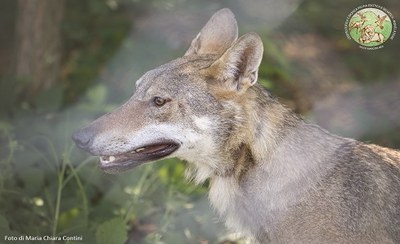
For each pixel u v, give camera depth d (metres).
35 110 13.22
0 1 19.19
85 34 18.33
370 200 9.23
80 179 11.98
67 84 16.52
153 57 17.12
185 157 9.65
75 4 19.23
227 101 9.45
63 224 11.38
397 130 15.09
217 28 10.39
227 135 9.48
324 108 16.25
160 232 11.35
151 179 12.13
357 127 15.26
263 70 16.56
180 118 9.48
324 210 9.21
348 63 18.06
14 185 11.86
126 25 18.48
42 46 15.59
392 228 9.25
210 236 11.65
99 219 11.52
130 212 11.55
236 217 9.82
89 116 13.19
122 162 9.64
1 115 13.48
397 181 9.45
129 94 16.12
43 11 15.51
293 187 9.35
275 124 9.55
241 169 9.57
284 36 18.73
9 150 12.23
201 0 18.98
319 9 19.91
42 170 11.90
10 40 18.61
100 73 16.97
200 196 12.34
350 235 9.09
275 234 9.48
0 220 10.58
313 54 18.27
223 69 9.38
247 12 18.97
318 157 9.48
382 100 16.12
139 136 9.46
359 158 9.48
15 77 14.25
